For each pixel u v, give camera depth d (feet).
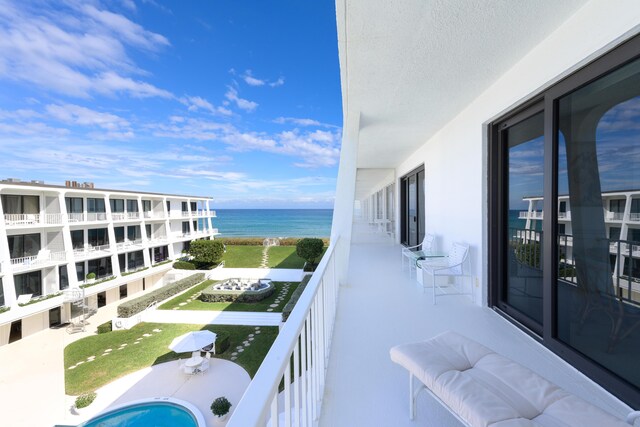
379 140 19.01
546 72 7.59
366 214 61.62
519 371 4.77
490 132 11.20
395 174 33.01
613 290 6.16
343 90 11.05
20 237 44.39
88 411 23.29
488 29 7.25
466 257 12.19
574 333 7.23
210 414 21.66
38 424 22.40
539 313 8.89
